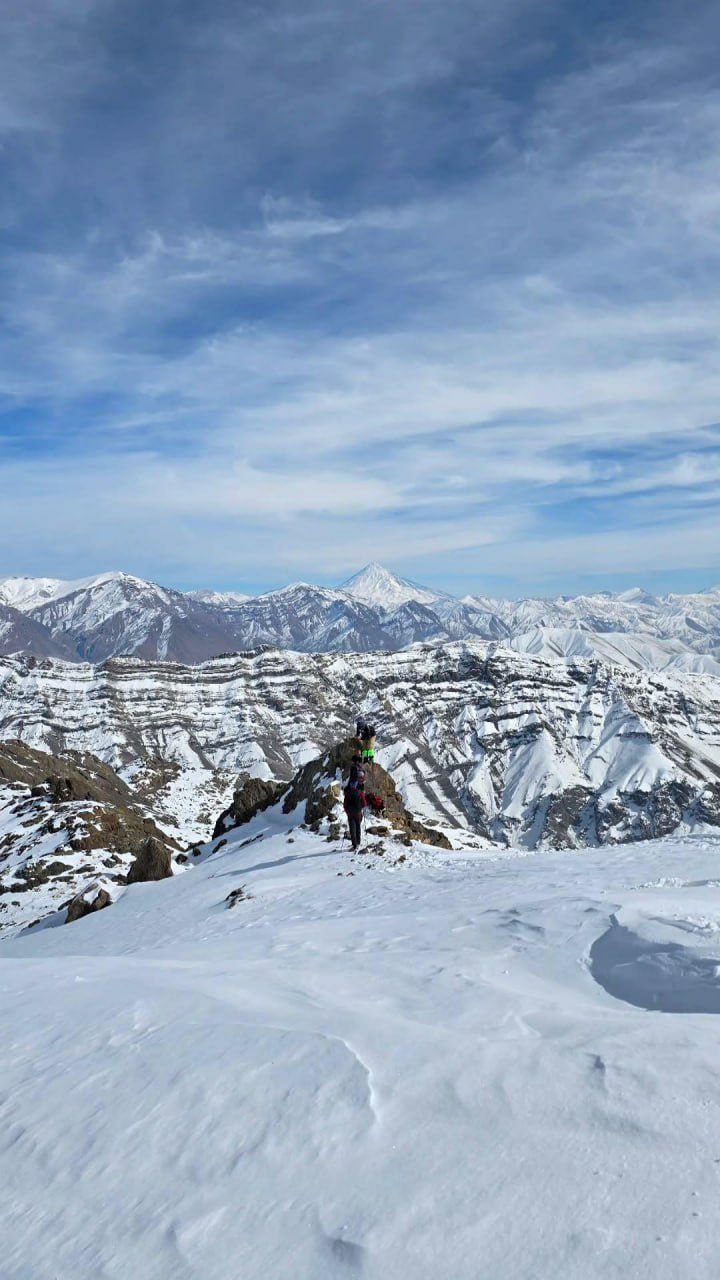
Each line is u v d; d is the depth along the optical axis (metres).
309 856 29.55
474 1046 5.46
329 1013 6.64
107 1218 4.24
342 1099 4.91
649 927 9.48
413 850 28.69
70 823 81.94
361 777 28.06
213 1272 3.66
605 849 22.62
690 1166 3.89
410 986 8.30
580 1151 4.11
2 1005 8.17
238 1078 5.42
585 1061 5.06
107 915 32.41
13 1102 5.71
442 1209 3.81
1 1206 4.55
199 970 9.44
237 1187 4.27
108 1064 6.07
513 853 27.66
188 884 32.25
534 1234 3.57
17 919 60.19
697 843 20.14
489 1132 4.38
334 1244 3.70
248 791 50.78
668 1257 3.32
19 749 150.25
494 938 10.85
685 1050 5.14
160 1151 4.73
